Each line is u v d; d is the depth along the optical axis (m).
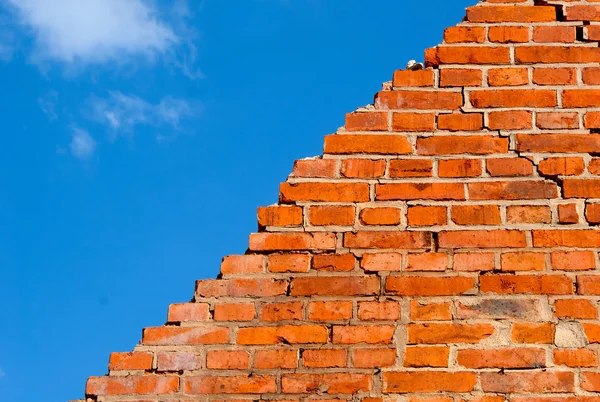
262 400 2.64
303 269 2.82
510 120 2.97
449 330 2.69
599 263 2.75
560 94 3.01
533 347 2.65
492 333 2.68
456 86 3.04
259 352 2.71
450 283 2.75
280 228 2.88
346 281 2.79
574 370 2.62
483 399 2.59
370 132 2.99
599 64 3.05
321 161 2.96
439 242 2.81
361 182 2.92
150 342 2.76
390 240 2.83
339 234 2.85
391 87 3.08
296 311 2.76
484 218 2.84
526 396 2.59
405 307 2.73
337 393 2.63
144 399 2.69
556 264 2.76
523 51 3.09
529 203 2.85
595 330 2.67
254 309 2.78
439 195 2.88
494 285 2.74
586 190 2.86
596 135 2.94
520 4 3.16
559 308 2.70
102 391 2.70
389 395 2.62
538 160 2.91
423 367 2.65
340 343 2.70
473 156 2.93
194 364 2.72
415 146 2.96
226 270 2.84
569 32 3.11
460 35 3.13
